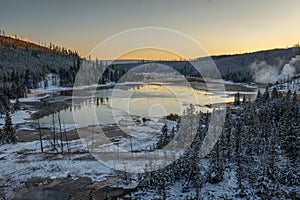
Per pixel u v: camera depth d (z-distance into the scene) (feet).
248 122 107.76
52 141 122.42
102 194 68.44
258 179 66.28
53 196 67.67
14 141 120.78
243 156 82.94
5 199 67.36
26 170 84.53
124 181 74.84
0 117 176.96
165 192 65.31
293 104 123.44
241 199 61.26
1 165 88.89
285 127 77.66
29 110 205.36
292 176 66.03
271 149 74.59
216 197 62.28
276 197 60.23
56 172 82.79
